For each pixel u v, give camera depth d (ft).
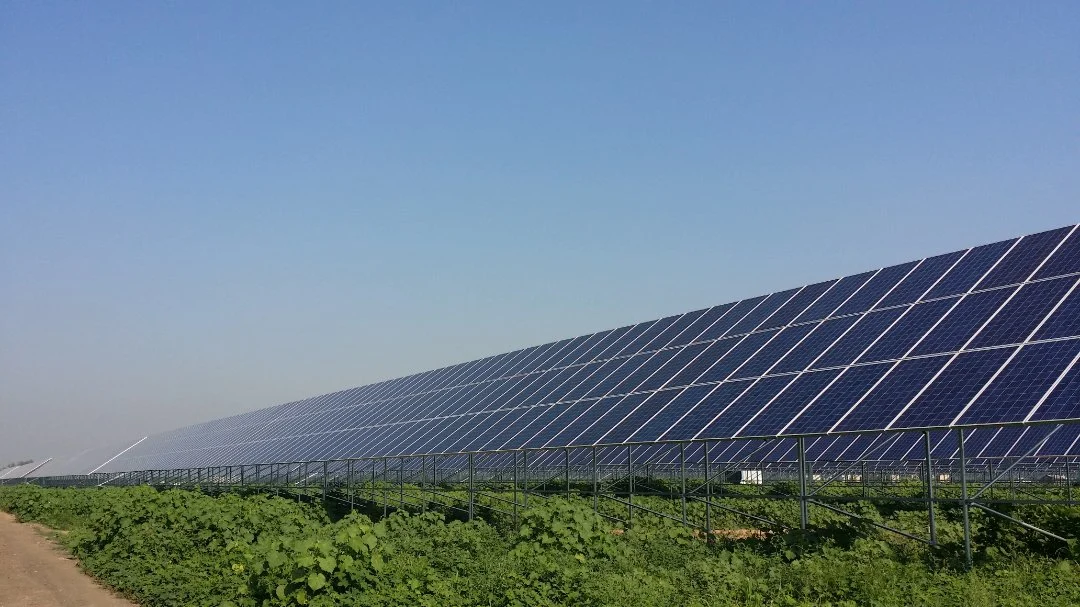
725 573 62.49
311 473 171.32
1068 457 84.64
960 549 67.05
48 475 411.75
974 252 113.50
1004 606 50.75
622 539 82.74
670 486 108.17
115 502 100.99
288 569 57.98
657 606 55.36
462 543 84.23
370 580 58.13
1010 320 94.32
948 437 94.68
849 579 58.95
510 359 203.31
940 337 98.43
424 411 198.70
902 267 121.70
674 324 159.12
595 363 163.84
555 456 128.36
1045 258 102.32
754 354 122.72
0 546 107.76
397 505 129.49
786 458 105.60
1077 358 81.05
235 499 119.14
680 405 118.21
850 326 113.80
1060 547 64.59
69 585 74.23
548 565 62.85
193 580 67.21
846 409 93.35
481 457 143.43
